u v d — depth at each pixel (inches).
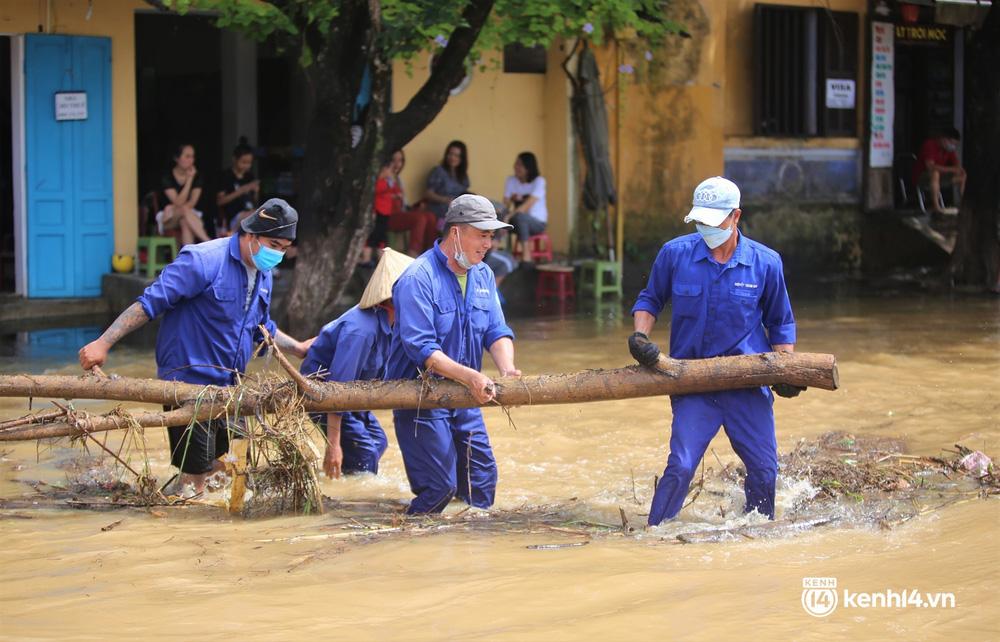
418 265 265.6
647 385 253.6
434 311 265.1
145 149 800.9
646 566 217.5
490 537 245.6
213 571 219.8
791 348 262.5
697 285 257.8
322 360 310.5
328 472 294.4
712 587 202.4
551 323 581.3
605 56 710.5
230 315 293.9
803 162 810.2
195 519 269.9
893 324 577.0
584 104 689.0
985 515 251.6
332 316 565.0
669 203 749.9
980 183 729.0
